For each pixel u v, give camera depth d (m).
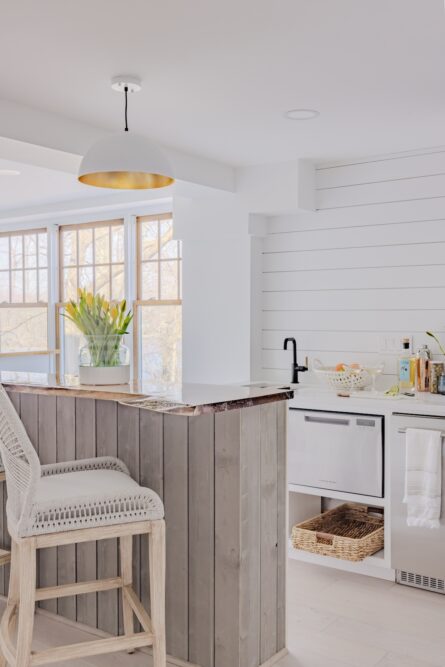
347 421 3.67
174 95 3.20
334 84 3.06
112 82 2.98
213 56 2.74
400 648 2.79
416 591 3.44
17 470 2.14
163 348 5.84
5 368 6.22
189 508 2.52
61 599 2.93
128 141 2.75
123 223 6.04
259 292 4.80
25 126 3.34
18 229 6.90
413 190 4.21
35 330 6.79
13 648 2.23
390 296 4.30
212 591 2.47
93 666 2.58
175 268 5.73
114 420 2.72
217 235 4.80
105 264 6.22
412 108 3.40
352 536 3.82
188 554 2.53
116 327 2.71
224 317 4.85
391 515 3.52
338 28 2.49
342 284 4.50
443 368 3.94
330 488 3.75
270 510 2.59
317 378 4.60
